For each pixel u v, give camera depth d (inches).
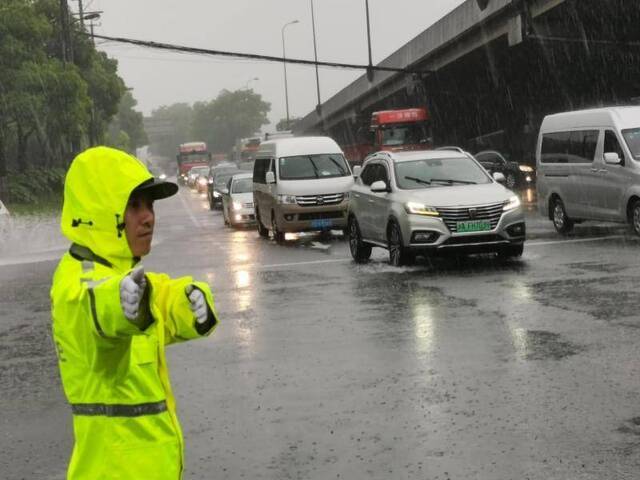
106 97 2800.2
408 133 1609.3
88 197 101.4
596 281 452.1
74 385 102.1
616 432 215.0
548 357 296.7
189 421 245.9
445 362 299.0
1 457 223.9
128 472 101.4
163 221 1224.2
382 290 469.1
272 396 267.6
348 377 285.7
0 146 1567.4
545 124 724.0
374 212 586.6
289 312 418.0
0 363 340.5
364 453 211.2
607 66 1728.6
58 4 2076.8
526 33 1380.4
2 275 652.7
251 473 201.6
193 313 103.5
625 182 623.8
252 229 996.6
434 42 1817.2
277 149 849.5
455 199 540.4
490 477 190.7
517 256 570.6
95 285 91.9
